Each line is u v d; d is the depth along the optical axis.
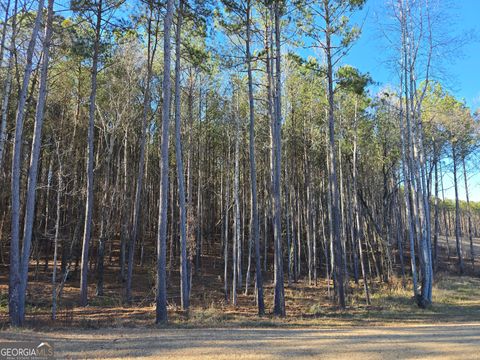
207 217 32.94
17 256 11.11
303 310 17.39
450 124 27.00
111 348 7.27
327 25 17.48
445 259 40.53
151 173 31.48
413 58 20.02
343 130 24.09
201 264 27.70
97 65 18.50
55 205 21.88
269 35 17.89
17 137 11.46
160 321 12.02
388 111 24.72
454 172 33.16
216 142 30.23
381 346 7.58
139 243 28.47
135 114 22.19
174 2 15.16
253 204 15.97
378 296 21.41
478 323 13.40
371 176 34.41
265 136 24.83
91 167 16.66
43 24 13.84
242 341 8.09
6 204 22.20
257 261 15.66
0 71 17.75
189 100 20.84
